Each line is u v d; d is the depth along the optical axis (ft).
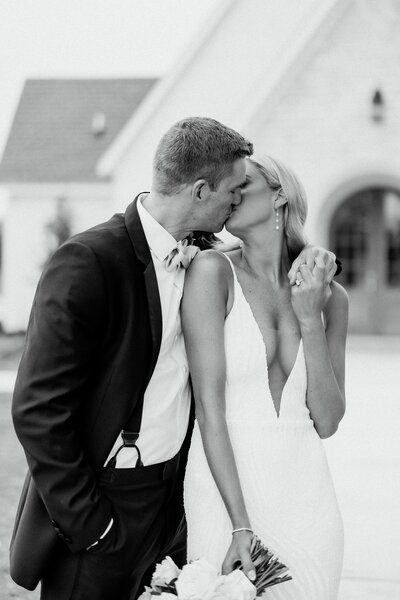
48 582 9.48
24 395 8.64
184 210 9.24
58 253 8.86
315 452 10.00
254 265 10.12
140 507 9.32
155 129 62.44
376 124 56.75
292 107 56.85
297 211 10.15
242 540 9.18
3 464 23.89
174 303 9.43
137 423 9.23
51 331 8.63
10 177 77.51
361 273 61.98
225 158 9.14
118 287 8.95
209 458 9.47
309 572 9.66
